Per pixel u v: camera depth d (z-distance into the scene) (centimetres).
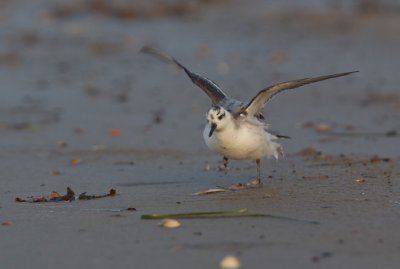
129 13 3095
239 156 1147
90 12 3136
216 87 1195
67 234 939
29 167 1402
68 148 1563
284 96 2022
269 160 1393
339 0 3175
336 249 853
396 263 805
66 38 2806
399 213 1004
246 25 2934
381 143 1526
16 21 3005
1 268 825
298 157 1414
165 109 1923
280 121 1766
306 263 808
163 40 2755
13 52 2603
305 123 1731
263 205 1063
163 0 3209
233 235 914
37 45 2709
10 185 1262
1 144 1606
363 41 2605
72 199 1134
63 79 2292
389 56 2397
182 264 816
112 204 1095
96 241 907
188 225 962
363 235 906
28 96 2088
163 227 955
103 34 2853
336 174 1262
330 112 1838
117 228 959
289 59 2433
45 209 1072
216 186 1210
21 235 941
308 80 1091
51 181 1287
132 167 1384
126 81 2253
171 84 2205
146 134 1670
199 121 1789
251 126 1123
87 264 827
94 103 2005
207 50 2589
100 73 2359
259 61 2422
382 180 1205
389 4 3042
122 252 862
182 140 1605
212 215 998
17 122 1808
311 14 3011
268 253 842
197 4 3256
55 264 832
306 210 1029
